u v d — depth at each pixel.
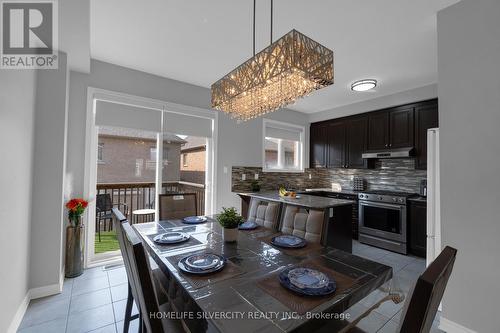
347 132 4.68
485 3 1.65
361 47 2.50
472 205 1.69
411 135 3.73
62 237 2.39
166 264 1.30
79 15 1.76
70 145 2.67
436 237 2.21
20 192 1.79
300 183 5.22
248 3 1.86
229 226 1.68
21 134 1.78
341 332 1.13
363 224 4.02
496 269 1.58
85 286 2.37
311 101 4.41
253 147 4.34
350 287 1.04
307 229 1.94
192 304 0.96
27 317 1.88
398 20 2.05
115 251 3.09
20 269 1.84
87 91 2.78
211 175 3.83
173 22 2.12
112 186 3.87
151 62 2.91
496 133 1.59
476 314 1.66
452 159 1.79
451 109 1.80
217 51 2.64
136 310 1.98
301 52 1.47
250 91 1.85
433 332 1.80
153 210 3.71
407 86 3.59
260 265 1.30
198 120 3.67
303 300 0.95
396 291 1.31
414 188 3.99
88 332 1.74
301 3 1.84
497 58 1.59
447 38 1.83
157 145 3.34
